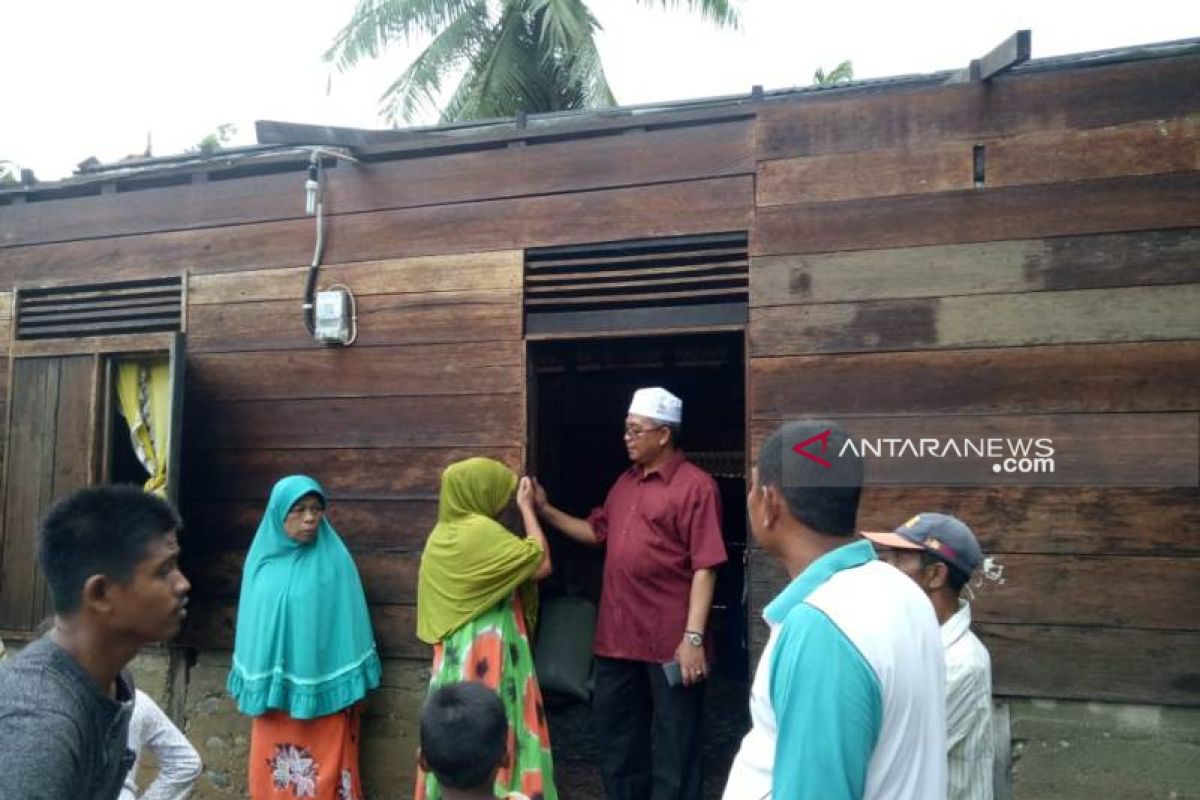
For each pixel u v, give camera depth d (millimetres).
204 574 4316
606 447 7613
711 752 4992
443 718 2086
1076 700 3215
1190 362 3168
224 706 4273
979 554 2463
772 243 3641
